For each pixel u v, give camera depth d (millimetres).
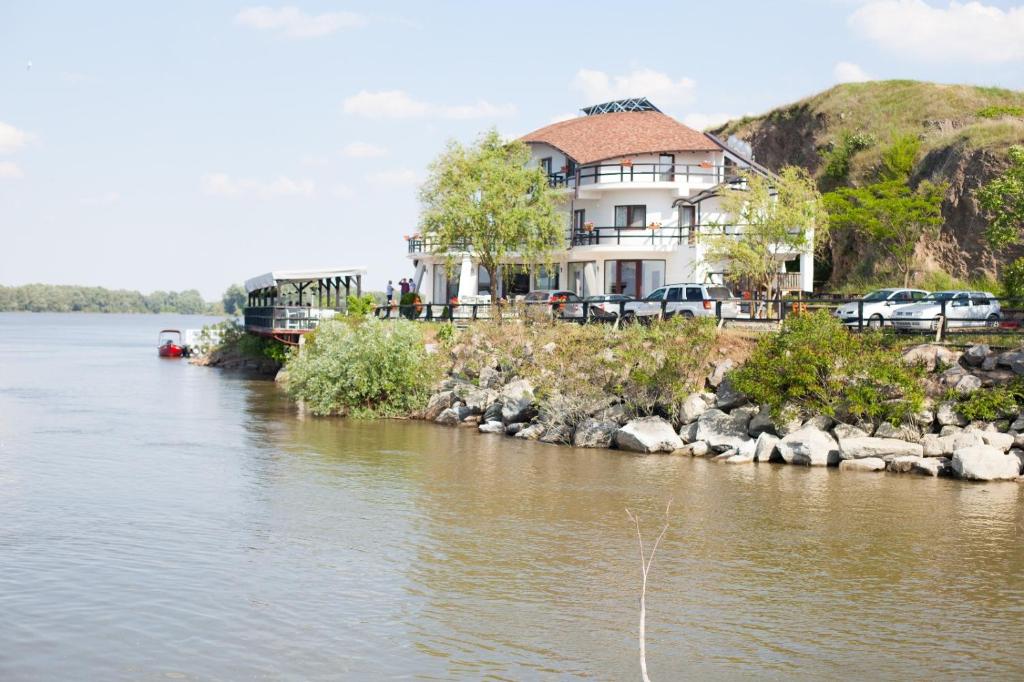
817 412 29047
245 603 15766
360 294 56062
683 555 18734
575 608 15758
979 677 13109
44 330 172125
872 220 53219
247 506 22438
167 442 31734
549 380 33344
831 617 15391
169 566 17688
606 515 21797
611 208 54625
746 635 14625
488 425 34719
